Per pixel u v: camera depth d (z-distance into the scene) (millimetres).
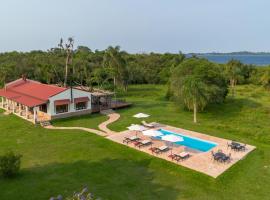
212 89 52344
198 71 55031
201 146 34031
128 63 108062
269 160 29891
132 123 44594
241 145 33031
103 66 84938
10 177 25156
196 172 26422
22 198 21406
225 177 25578
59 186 23547
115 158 30422
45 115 47750
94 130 40688
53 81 86562
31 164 28484
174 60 121188
